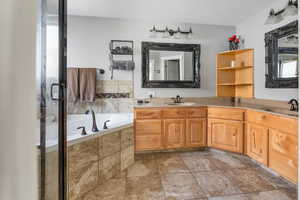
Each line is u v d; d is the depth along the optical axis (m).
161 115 2.58
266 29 2.56
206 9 2.64
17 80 0.43
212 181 1.84
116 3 2.45
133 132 2.34
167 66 3.08
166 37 2.99
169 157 2.50
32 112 0.49
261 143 2.07
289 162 1.69
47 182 0.89
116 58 2.94
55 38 0.96
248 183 1.80
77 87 2.72
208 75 3.22
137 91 3.02
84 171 1.62
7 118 0.41
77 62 2.83
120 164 2.07
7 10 0.40
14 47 0.42
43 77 0.80
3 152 0.40
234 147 2.46
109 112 2.93
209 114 2.68
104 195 1.62
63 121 1.04
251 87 2.82
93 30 2.86
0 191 0.39
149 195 1.61
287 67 2.20
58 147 1.01
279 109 2.11
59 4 1.01
